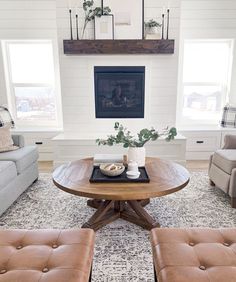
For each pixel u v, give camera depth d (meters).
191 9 4.11
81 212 2.51
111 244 1.99
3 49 4.27
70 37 3.82
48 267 1.14
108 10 3.69
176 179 2.15
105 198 1.88
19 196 2.84
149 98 4.02
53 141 3.79
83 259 1.19
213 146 4.24
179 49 4.09
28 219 2.38
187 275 1.07
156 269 1.20
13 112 4.51
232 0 4.07
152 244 1.33
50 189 3.08
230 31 4.19
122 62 3.90
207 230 1.41
